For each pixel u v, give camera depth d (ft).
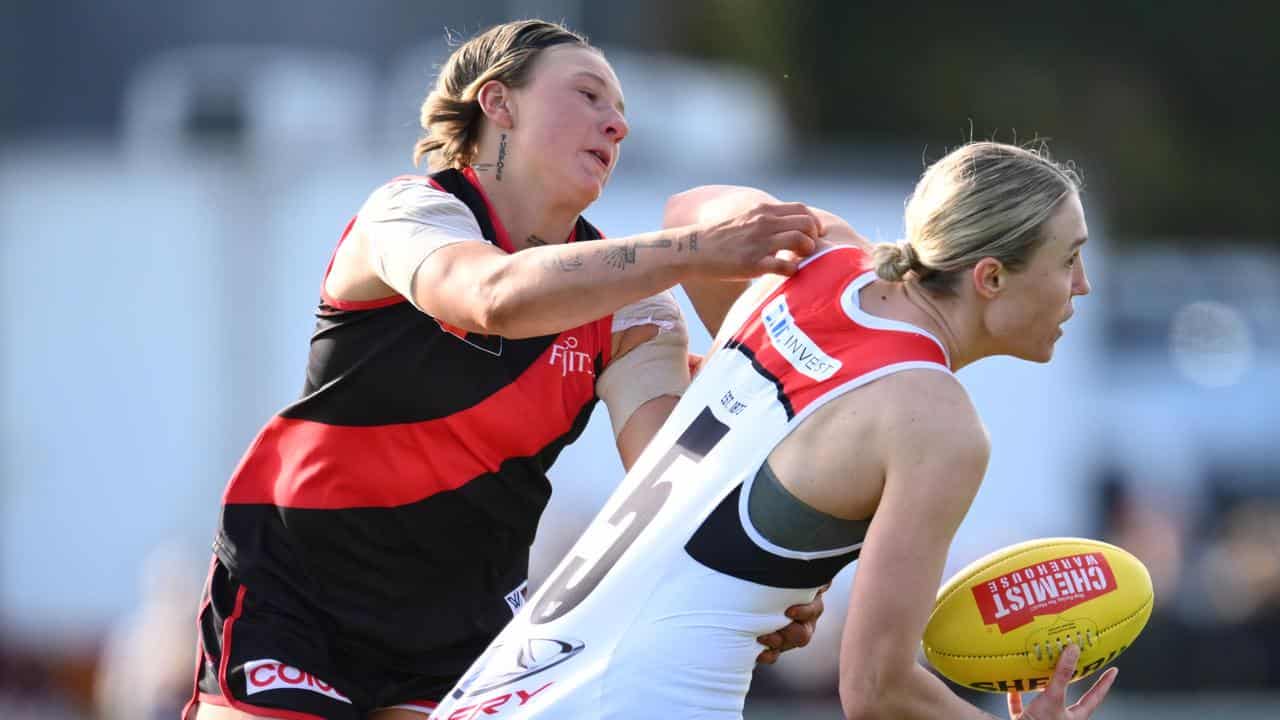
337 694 42.04
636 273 36.01
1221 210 297.74
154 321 108.88
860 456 35.37
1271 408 175.01
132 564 107.96
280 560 42.57
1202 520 159.43
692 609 36.35
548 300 35.81
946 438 34.78
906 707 35.24
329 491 41.60
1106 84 293.43
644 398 42.63
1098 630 39.24
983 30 289.33
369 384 40.86
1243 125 299.99
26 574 107.65
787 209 37.37
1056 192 36.45
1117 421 170.30
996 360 120.57
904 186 121.80
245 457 43.14
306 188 110.32
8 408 107.96
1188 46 294.87
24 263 108.27
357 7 152.87
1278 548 137.39
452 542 42.19
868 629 34.86
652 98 119.75
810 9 279.08
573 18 193.47
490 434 40.96
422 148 43.73
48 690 107.65
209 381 109.19
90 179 108.88
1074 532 121.49
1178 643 102.68
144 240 108.99
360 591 42.34
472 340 40.34
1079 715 39.22
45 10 147.33
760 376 37.06
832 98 283.59
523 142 41.52
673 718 36.14
